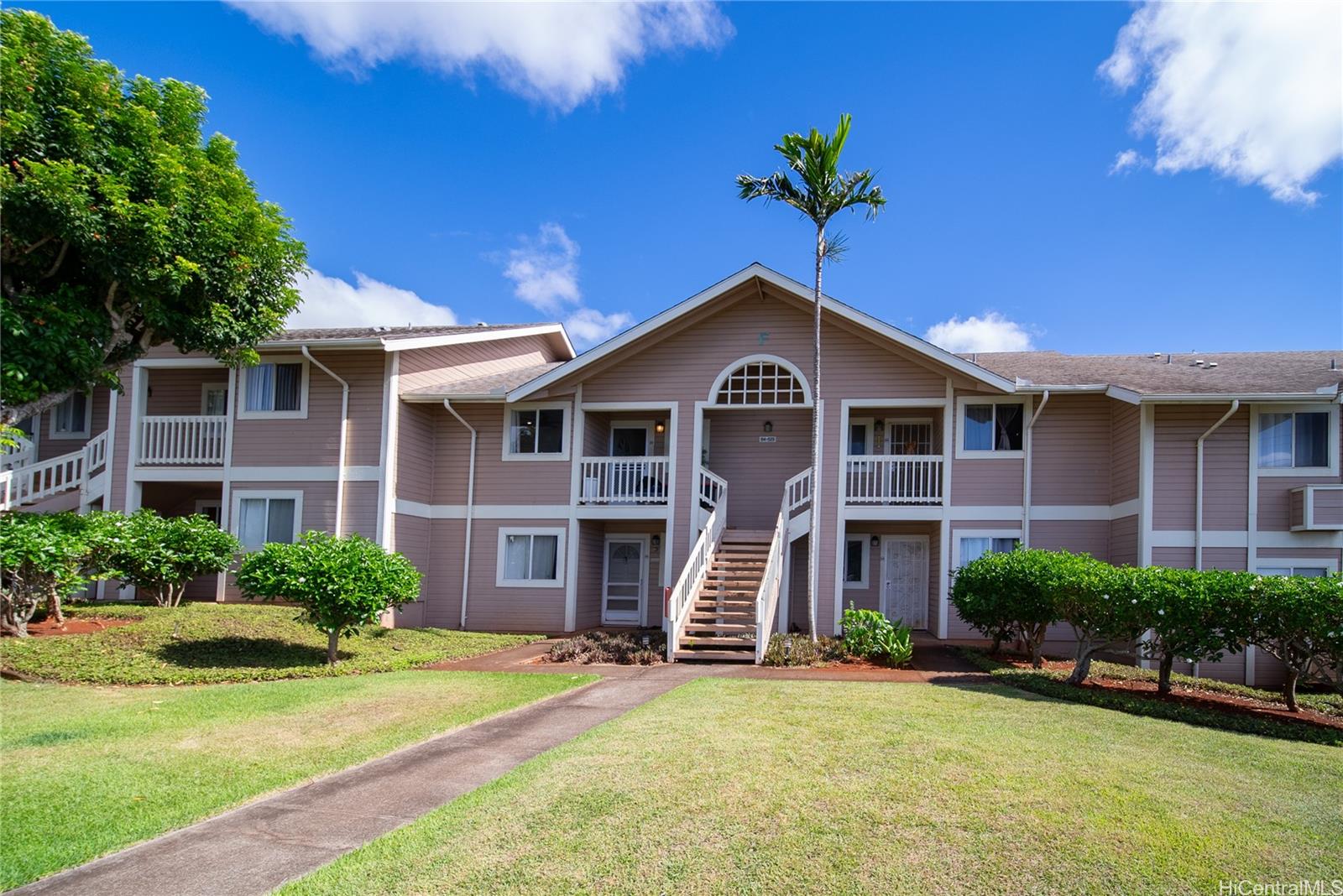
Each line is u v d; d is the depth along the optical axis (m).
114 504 19.61
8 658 12.10
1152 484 16.12
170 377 20.88
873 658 14.37
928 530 19.66
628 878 5.04
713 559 17.62
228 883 5.12
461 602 20.00
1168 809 6.20
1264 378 16.83
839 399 18.41
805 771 6.97
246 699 10.36
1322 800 6.55
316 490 18.86
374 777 7.23
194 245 15.30
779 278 18.05
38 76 13.92
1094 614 11.45
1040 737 8.30
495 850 5.45
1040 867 5.18
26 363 14.13
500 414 20.36
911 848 5.42
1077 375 18.09
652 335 19.05
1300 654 10.48
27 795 6.66
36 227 14.10
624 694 10.95
